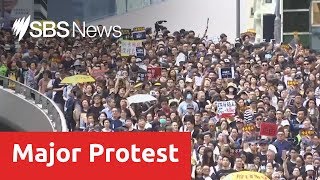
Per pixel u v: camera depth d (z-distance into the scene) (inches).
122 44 1637.6
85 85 1439.5
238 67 1531.7
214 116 1339.8
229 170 1217.4
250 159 1253.1
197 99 1390.3
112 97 1363.2
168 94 1405.0
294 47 1754.4
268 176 1238.3
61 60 1569.9
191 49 1619.1
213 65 1517.0
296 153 1250.6
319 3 2181.3
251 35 1781.5
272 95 1455.5
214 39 1838.1
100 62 1558.8
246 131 1283.2
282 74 1525.6
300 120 1353.3
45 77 1469.0
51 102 1349.7
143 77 1528.1
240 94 1395.2
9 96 1469.0
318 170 1250.6
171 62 1603.1
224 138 1257.4
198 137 1248.8
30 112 1430.9
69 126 1355.8
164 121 1299.2
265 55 1637.6
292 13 2202.3
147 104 1381.6
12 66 1524.4
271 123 1289.4
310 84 1503.4
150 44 1649.9
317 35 2188.7
